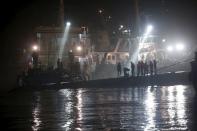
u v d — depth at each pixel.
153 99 43.59
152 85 65.62
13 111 36.91
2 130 27.23
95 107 38.16
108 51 93.69
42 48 78.94
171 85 64.31
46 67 77.62
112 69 87.62
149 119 29.94
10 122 30.42
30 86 65.38
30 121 30.70
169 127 26.39
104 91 56.62
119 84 67.50
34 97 50.81
